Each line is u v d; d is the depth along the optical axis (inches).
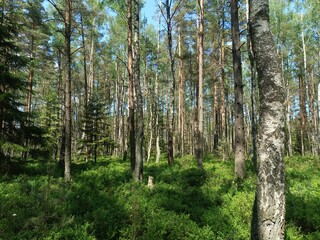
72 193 359.9
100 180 481.1
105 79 1651.1
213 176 522.9
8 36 536.4
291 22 1090.7
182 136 1357.0
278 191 156.1
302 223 276.2
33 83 605.9
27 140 551.5
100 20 1077.1
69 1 522.9
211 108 2047.2
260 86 169.0
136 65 500.1
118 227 262.2
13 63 549.0
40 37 953.5
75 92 1713.8
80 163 811.4
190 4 786.8
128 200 339.6
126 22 702.5
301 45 1200.2
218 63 981.2
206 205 348.2
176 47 1154.0
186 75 1395.2
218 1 868.6
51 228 238.1
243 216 285.3
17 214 265.6
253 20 175.2
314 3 1010.1
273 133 160.7
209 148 2133.4
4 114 496.4
